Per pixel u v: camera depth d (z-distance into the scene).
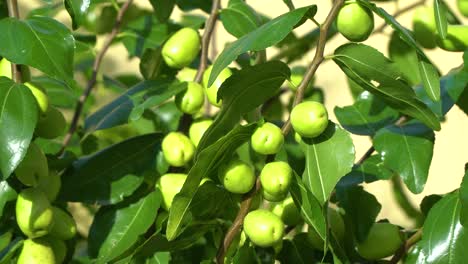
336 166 0.66
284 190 0.65
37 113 0.64
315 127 0.65
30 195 0.67
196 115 0.78
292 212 0.74
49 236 0.70
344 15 0.67
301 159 0.77
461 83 0.75
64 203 0.77
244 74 0.65
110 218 0.74
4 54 0.64
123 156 0.76
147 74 0.83
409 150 0.74
